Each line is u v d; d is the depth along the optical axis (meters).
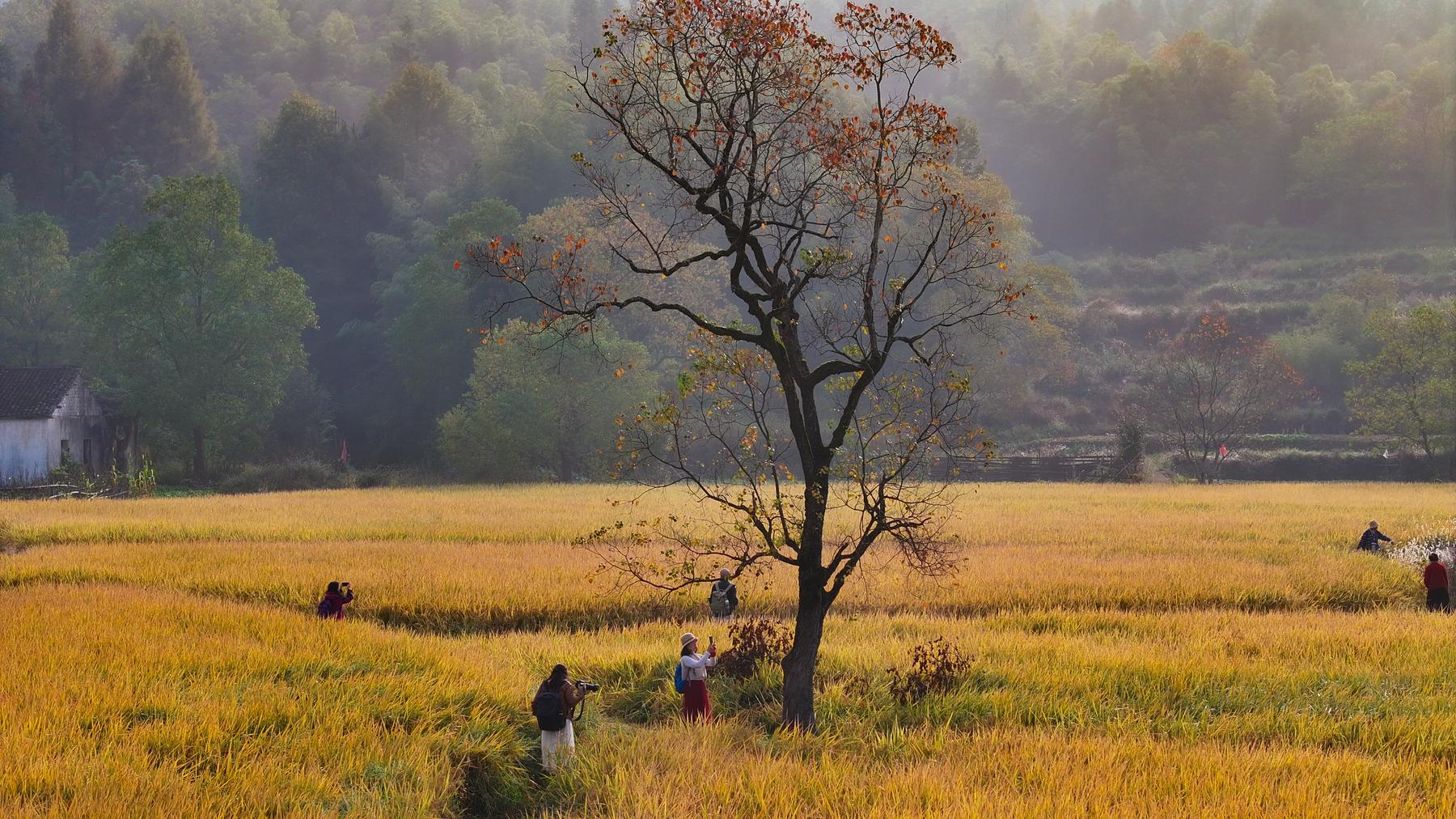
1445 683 15.77
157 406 67.25
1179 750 12.32
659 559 27.97
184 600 21.02
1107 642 18.75
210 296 69.94
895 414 14.30
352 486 69.38
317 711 13.24
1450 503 48.47
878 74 13.92
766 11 13.47
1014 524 38.50
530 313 85.88
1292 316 110.44
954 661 16.50
